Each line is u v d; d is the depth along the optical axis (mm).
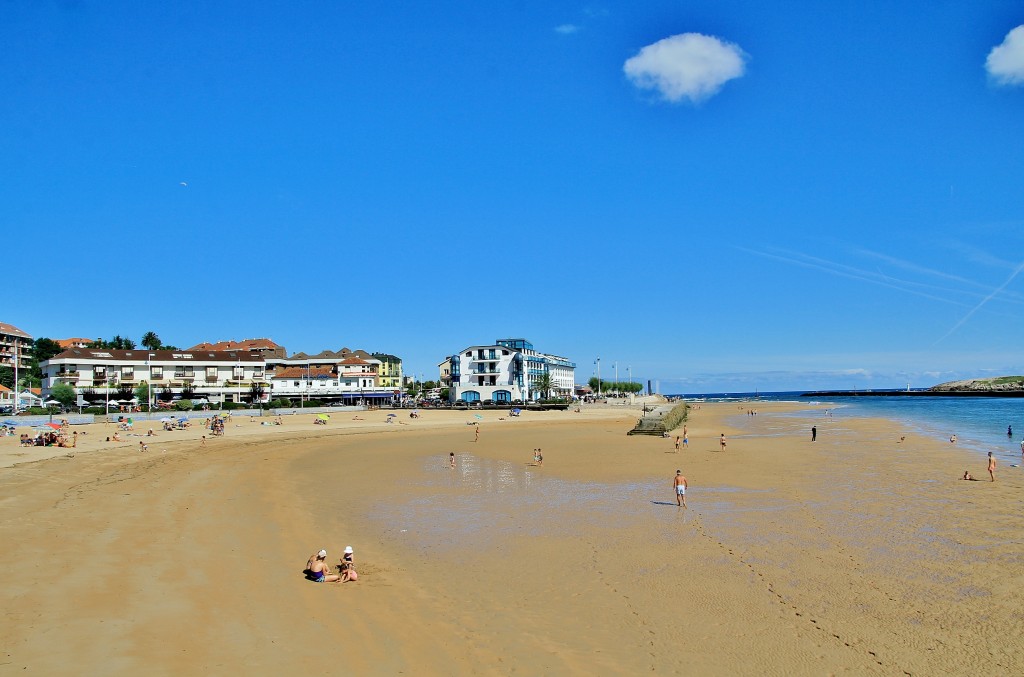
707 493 34125
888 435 69375
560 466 46875
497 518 28469
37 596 15422
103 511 26188
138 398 109875
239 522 26219
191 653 12938
